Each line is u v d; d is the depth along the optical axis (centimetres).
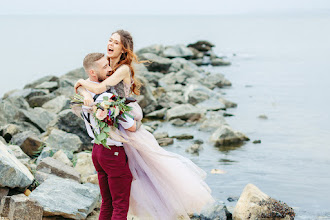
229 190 558
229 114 995
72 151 657
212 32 4372
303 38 3462
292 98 1189
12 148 607
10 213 395
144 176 362
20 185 430
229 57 2258
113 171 343
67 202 431
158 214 361
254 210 444
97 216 447
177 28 5197
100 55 338
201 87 1204
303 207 504
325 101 1142
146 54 1580
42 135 741
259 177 607
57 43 2730
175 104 1072
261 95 1241
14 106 822
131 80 361
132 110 354
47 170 511
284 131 857
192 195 361
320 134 832
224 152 730
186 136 827
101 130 337
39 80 1214
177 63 1620
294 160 684
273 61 2075
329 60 2062
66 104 949
